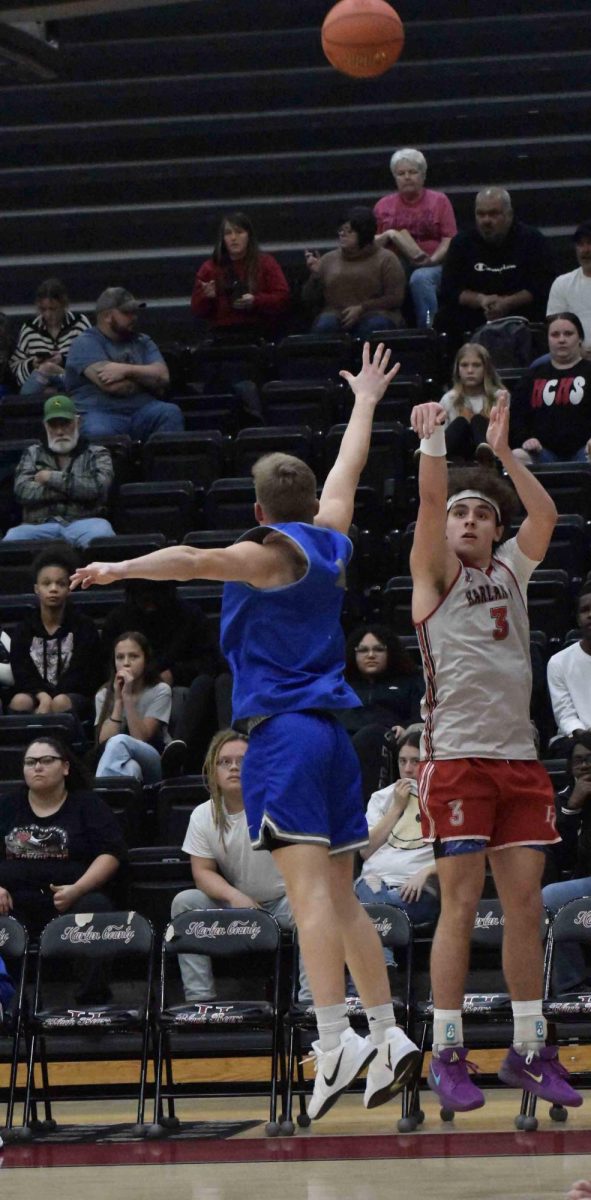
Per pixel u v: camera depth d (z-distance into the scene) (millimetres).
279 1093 10422
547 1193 6426
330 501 7098
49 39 22969
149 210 22156
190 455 16578
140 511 15930
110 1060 11109
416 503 15969
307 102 23031
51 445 16172
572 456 15969
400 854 11570
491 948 10820
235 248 18984
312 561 6637
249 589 6660
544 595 14039
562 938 10227
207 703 13438
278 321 19234
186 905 11234
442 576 7785
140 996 11734
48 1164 8109
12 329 21062
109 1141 9406
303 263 21312
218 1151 8359
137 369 17453
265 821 6586
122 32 23656
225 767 11297
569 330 16000
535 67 22703
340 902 6812
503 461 7910
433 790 7801
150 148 22828
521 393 16188
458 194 21500
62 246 22203
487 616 7781
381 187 22047
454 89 22750
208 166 22500
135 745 12883
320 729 6660
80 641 14141
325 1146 8359
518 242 18297
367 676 13203
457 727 7766
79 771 11977
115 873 11742
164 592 14039
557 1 23328
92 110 23312
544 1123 9469
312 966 6504
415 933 11250
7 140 23141
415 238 19703
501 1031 10539
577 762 11281
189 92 23141
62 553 14219
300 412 17234
